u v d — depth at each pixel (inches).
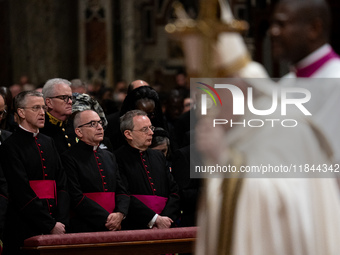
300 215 342.3
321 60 391.5
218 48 338.0
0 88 996.6
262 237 340.8
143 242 725.9
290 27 379.2
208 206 351.9
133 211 853.2
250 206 343.0
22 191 782.5
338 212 350.6
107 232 719.1
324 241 343.0
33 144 810.8
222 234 343.9
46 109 886.4
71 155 840.3
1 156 797.2
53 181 816.3
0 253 753.0
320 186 349.1
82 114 848.9
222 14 339.3
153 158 897.5
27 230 795.4
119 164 877.8
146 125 879.7
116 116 1015.6
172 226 868.0
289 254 340.2
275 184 344.2
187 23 336.5
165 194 885.2
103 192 831.1
